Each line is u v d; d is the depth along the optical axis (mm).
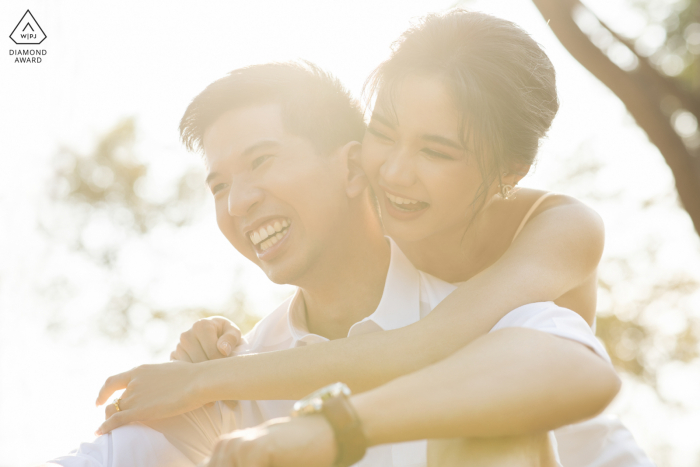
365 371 1593
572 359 1309
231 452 1136
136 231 10656
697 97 6188
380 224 2055
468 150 1836
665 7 6902
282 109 1806
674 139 6129
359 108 1977
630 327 9781
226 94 1807
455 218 1944
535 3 5941
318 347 1662
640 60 6152
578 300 2229
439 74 1810
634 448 2396
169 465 1751
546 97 2062
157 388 1762
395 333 1645
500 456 1312
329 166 1841
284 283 1863
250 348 2010
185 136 1924
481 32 1906
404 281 1934
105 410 1811
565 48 6031
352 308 1934
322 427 1175
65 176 9359
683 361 9680
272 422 1209
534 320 1467
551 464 1515
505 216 2252
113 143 9688
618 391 1353
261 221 1790
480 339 1373
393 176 1827
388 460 1698
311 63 1941
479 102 1812
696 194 6176
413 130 1820
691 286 9547
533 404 1251
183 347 1946
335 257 1868
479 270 2270
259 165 1781
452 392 1238
